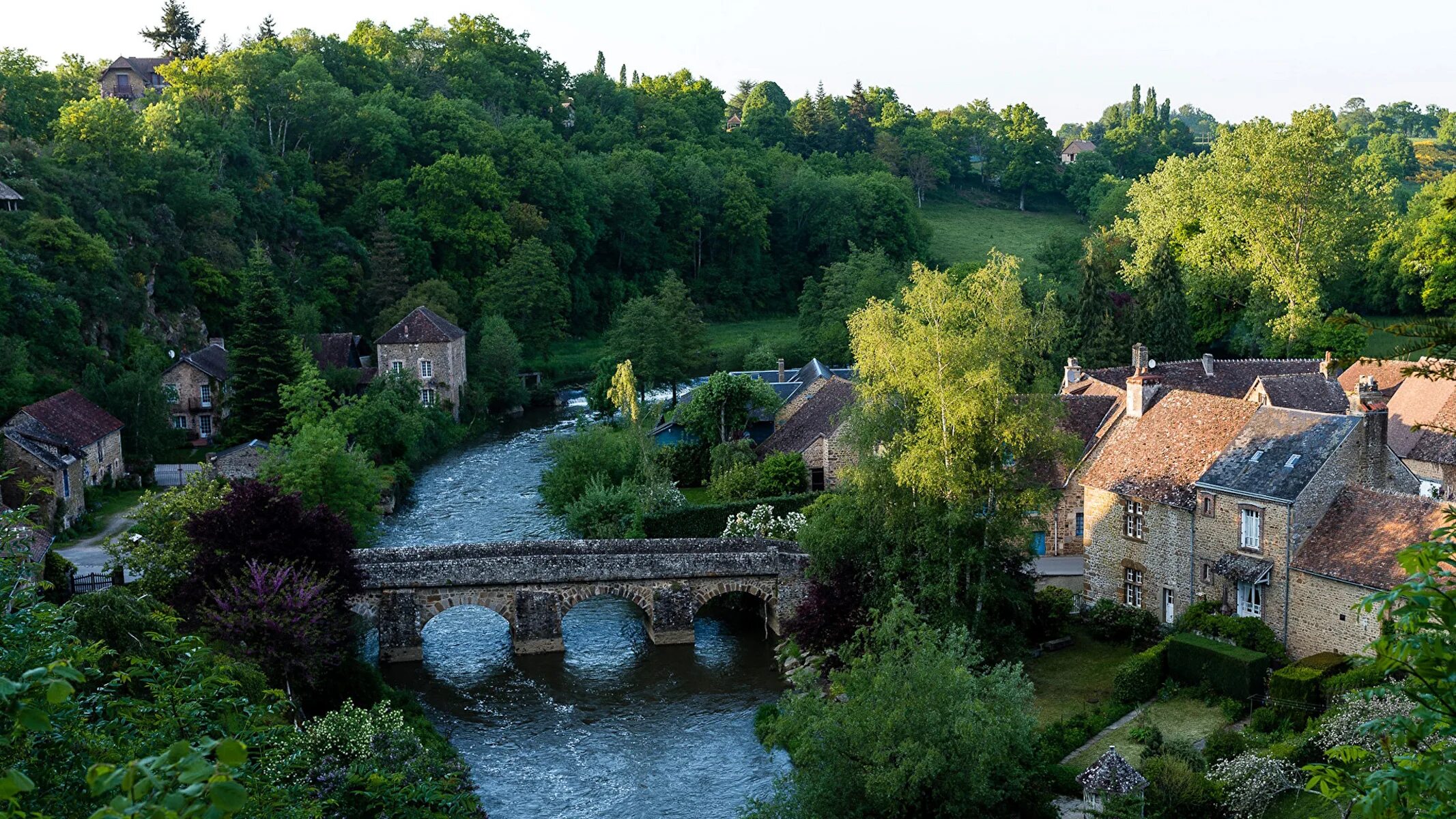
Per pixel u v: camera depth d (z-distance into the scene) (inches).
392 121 5930.1
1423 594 546.0
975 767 1432.1
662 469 3216.0
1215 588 1978.3
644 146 7534.5
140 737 727.1
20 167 3937.0
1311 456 1888.5
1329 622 1793.8
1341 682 1627.7
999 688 1520.7
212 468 2554.1
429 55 7317.9
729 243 6825.8
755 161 7377.0
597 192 6387.8
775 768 1839.3
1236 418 2089.1
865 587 2058.3
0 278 3393.2
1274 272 3828.7
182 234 4409.5
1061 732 1739.7
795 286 7022.6
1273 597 1891.0
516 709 2066.9
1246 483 1926.7
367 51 7130.9
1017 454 2025.1
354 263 5196.9
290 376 3686.0
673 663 2252.7
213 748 415.2
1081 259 4867.1
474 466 3809.1
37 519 2637.8
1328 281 4232.3
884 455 2074.3
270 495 1987.0
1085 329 3978.8
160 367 3767.2
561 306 5590.6
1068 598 2155.5
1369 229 4035.4
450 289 5093.5
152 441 3390.7
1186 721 1768.0
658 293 6402.6
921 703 1460.4
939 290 2047.2
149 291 4141.2
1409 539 1728.6
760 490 3093.0
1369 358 714.2
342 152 5969.5
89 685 1002.1
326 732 1480.1
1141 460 2160.4
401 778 1078.4
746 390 3518.7
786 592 2321.6
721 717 2021.4
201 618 1813.5
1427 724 548.1
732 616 2511.1
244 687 1348.4
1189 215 4274.1
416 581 2244.1
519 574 2274.9
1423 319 710.5
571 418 4621.1
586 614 2541.8
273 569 1860.2
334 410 3828.7
